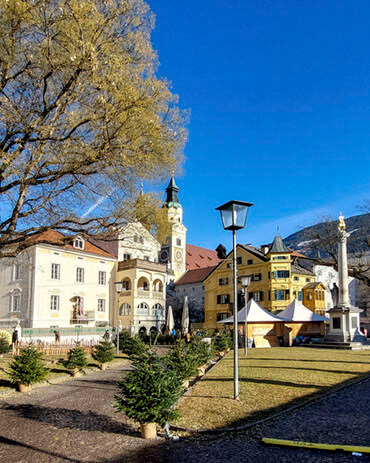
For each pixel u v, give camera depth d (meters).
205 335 24.75
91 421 9.83
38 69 14.68
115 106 14.30
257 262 57.53
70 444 7.85
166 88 15.70
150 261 54.50
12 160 13.98
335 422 8.30
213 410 9.72
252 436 7.70
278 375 14.67
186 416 9.32
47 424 9.59
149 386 8.17
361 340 30.56
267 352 25.95
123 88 14.22
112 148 14.76
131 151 15.29
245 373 15.59
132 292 51.75
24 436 8.53
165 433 8.26
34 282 42.31
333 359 20.23
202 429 8.27
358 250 43.94
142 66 15.48
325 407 9.63
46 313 43.09
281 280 54.81
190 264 89.12
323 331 37.06
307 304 53.03
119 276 53.69
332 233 42.78
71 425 9.45
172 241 84.19
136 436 8.34
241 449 7.03
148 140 15.45
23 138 14.23
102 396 13.55
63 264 45.69
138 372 8.38
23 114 14.35
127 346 28.45
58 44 14.14
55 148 14.56
